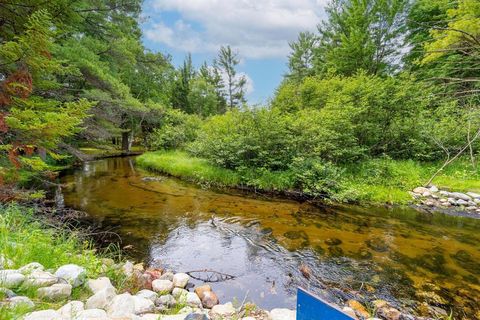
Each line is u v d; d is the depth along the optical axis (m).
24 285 1.94
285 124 8.63
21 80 3.30
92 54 8.88
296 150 8.23
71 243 3.25
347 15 18.66
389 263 3.89
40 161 3.40
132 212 6.10
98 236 4.75
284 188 7.72
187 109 29.86
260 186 7.89
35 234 2.92
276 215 5.95
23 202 4.45
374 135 9.02
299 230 5.11
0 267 2.08
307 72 23.92
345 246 4.44
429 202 6.64
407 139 8.98
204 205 6.68
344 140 8.23
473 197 6.77
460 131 8.67
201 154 11.18
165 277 3.31
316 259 4.00
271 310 2.75
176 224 5.41
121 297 2.09
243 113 9.14
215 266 3.82
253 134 8.71
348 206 6.58
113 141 20.31
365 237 4.79
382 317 2.75
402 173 7.95
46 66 3.61
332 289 3.27
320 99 11.68
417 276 3.55
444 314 2.82
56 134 3.30
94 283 2.32
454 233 4.98
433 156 8.94
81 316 1.73
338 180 7.33
